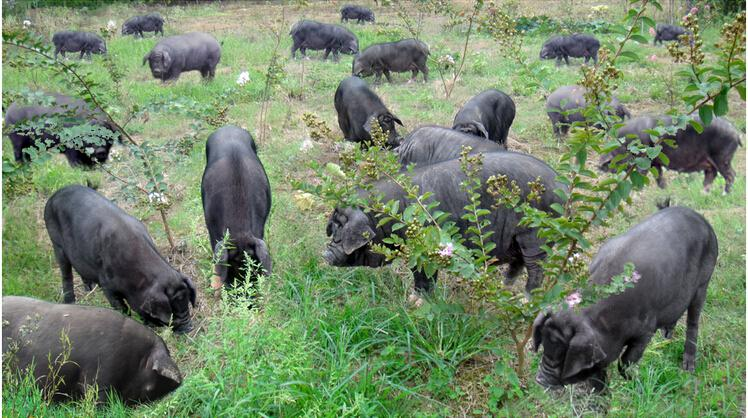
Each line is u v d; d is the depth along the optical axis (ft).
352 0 89.25
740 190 28.60
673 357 18.34
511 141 34.88
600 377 16.16
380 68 48.47
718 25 57.41
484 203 19.24
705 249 17.31
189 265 23.41
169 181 29.89
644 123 28.48
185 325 19.47
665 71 47.11
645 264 16.11
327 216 25.75
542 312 15.92
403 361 17.65
